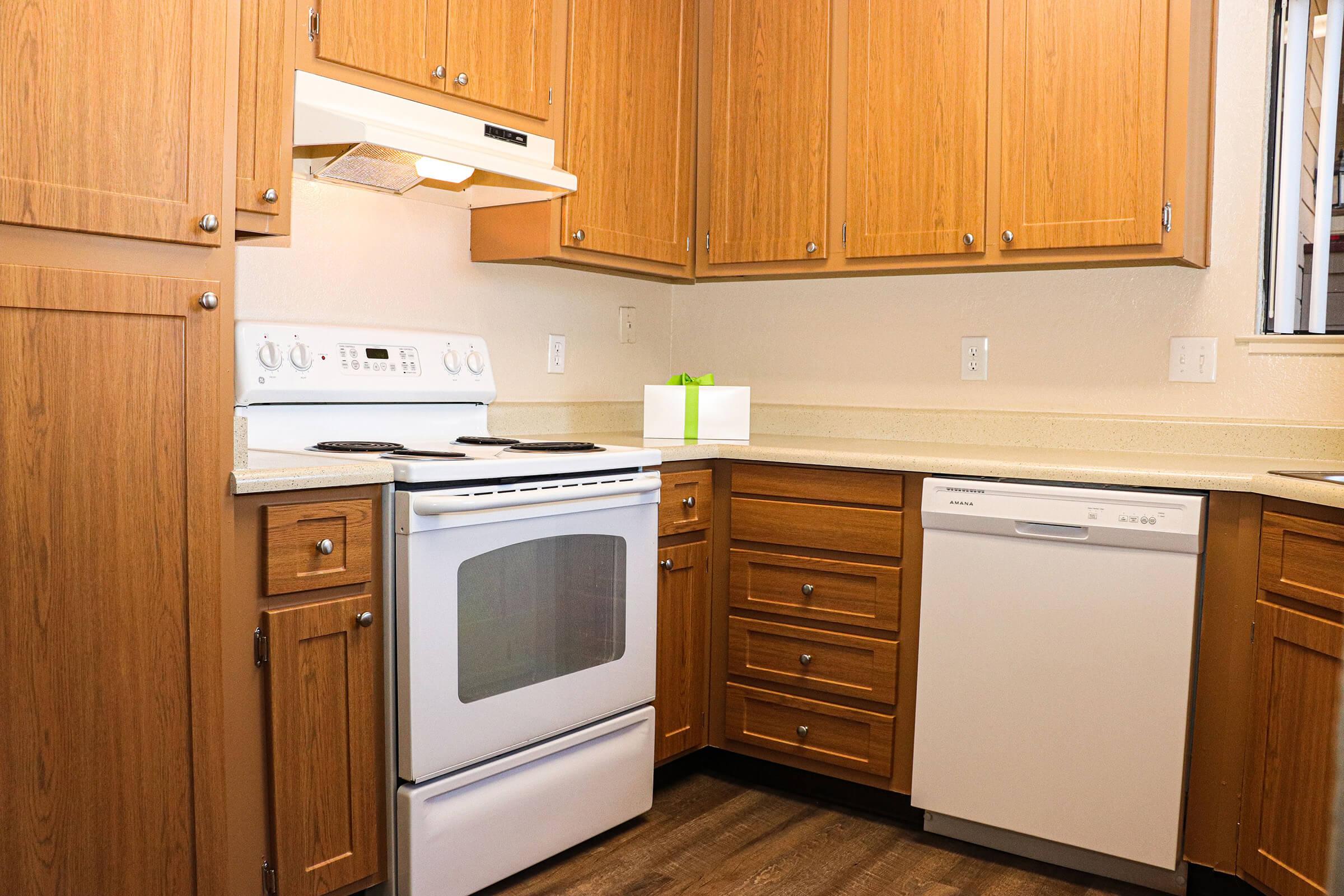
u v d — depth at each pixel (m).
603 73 2.51
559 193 2.35
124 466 1.44
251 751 1.63
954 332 2.80
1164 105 2.21
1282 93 2.38
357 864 1.78
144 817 1.49
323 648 1.71
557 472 2.02
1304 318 2.40
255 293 2.14
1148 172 2.23
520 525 1.96
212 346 1.53
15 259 1.33
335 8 1.92
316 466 1.70
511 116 2.29
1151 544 1.96
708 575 2.56
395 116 2.03
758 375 3.15
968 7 2.42
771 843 2.25
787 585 2.46
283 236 1.81
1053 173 2.34
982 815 2.19
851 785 2.45
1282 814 1.79
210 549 1.54
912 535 2.28
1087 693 2.05
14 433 1.34
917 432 2.84
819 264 2.66
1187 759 1.99
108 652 1.44
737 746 2.57
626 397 3.13
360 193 2.34
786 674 2.46
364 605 1.76
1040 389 2.68
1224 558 1.94
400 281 2.43
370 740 1.79
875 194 2.57
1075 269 2.59
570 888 2.02
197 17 1.48
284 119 1.76
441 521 1.80
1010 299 2.72
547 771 2.05
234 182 1.55
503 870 1.97
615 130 2.56
